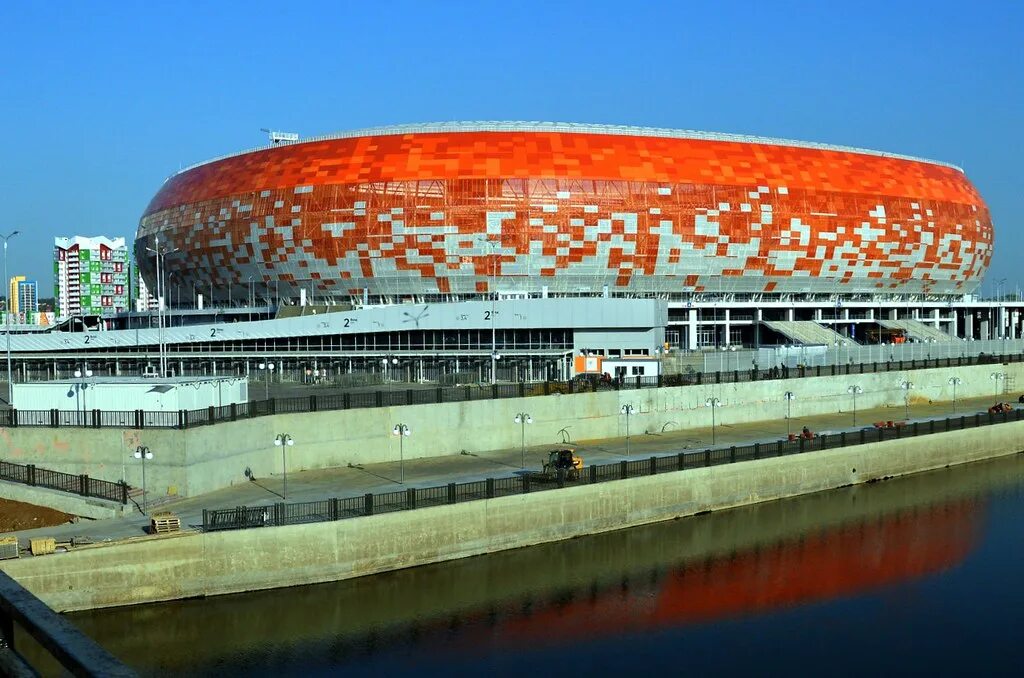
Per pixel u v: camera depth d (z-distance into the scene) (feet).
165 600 137.08
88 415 175.52
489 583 152.97
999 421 273.33
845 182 461.37
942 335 479.41
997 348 408.05
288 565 144.46
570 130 426.10
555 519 172.45
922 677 122.62
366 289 415.03
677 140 439.22
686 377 276.00
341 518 149.28
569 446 230.68
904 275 484.33
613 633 135.85
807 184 448.65
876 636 136.46
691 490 194.18
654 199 414.41
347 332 336.70
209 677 118.42
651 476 187.11
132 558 135.03
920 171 500.74
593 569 161.68
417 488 168.45
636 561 166.40
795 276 451.53
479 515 162.81
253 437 184.34
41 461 170.30
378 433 205.46
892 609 147.33
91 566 132.16
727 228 426.92
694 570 162.91
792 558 171.42
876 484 231.09
